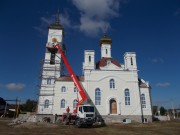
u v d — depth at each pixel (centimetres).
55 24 6319
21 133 2725
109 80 5291
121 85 5288
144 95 5347
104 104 5091
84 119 3575
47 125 3706
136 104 5159
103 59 5916
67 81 5325
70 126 3784
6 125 3919
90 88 5172
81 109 3706
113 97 5162
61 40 6144
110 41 6266
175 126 3828
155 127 3675
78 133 2828
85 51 5453
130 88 5284
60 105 5131
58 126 3731
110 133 2858
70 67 4731
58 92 5225
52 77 5666
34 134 2658
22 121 4694
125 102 5172
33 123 3778
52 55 6050
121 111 5081
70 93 5234
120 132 2973
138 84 5356
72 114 4106
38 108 5306
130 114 5069
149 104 5272
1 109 8156
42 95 5444
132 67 5450
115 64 5656
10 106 9056
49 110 5316
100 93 5172
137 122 4900
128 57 5541
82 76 5538
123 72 5394
